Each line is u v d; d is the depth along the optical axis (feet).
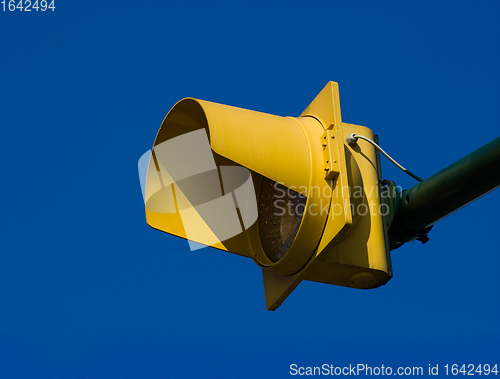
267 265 44.55
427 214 43.57
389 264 42.96
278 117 42.68
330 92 42.45
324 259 41.01
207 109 39.68
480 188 40.63
